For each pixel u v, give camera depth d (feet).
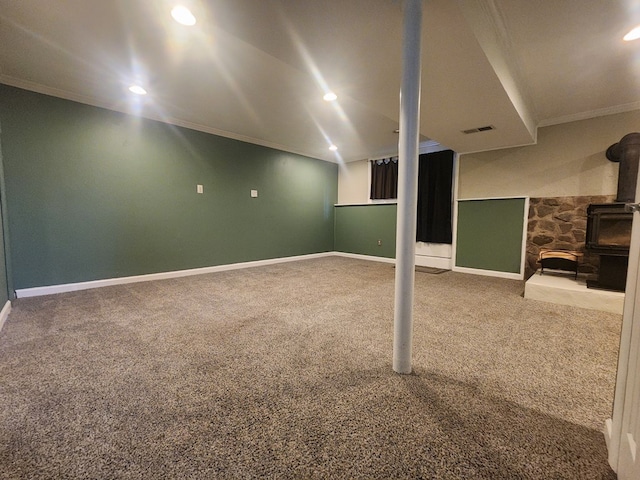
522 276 12.69
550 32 6.60
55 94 9.58
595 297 8.39
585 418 3.84
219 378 4.75
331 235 20.51
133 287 10.87
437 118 9.44
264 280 12.24
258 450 3.28
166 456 3.19
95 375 4.81
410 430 3.60
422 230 15.94
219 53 7.36
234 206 14.90
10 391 4.35
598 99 10.02
